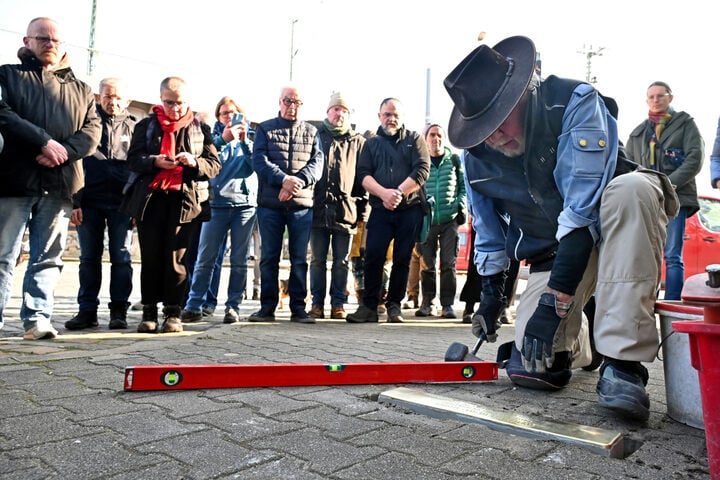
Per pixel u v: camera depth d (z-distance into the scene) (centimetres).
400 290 518
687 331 126
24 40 339
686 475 142
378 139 506
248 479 133
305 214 479
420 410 192
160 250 386
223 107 506
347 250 539
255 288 739
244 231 477
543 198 210
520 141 212
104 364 261
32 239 341
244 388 219
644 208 185
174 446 154
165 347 319
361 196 543
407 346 358
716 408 125
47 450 149
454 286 582
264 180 462
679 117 472
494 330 258
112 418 177
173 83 377
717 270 145
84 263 402
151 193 373
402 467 142
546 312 190
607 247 191
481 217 251
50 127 333
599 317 192
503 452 154
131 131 419
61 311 514
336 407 195
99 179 399
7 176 321
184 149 382
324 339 376
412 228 504
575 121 196
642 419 186
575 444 160
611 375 190
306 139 475
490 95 198
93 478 132
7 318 444
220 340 353
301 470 139
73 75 359
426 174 496
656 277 188
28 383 221
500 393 229
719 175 407
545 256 227
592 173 192
